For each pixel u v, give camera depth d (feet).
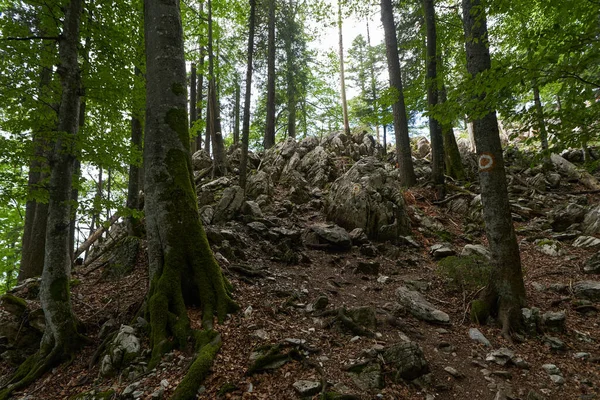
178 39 21.35
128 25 27.25
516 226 35.83
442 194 42.65
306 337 16.78
